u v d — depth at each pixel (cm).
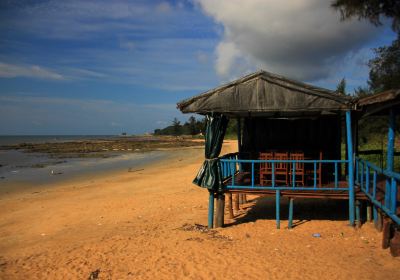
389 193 772
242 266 760
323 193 994
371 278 651
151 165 3412
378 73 2228
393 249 735
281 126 1359
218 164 1052
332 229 978
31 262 889
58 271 813
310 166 1201
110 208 1501
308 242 885
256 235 973
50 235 1166
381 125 2491
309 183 1134
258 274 715
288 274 704
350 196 962
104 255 896
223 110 1009
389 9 1413
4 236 1185
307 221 1076
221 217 1071
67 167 3331
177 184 2042
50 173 2898
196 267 773
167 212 1354
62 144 7800
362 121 2577
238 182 1164
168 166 3238
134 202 1588
